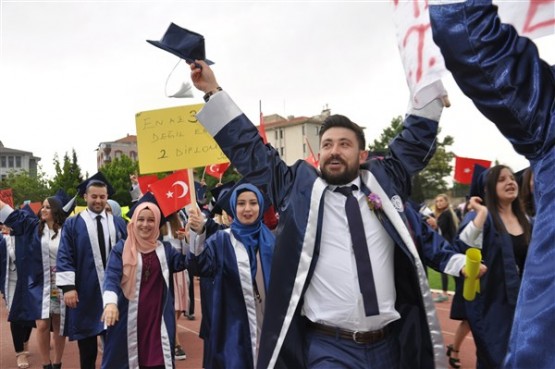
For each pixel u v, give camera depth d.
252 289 4.33
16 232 6.57
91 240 5.77
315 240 2.73
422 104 2.85
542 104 1.60
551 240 1.50
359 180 2.89
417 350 2.76
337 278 2.73
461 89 1.74
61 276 5.56
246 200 4.43
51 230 6.65
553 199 1.53
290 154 73.75
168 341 4.66
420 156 3.10
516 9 1.73
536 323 1.47
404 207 2.96
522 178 4.96
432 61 2.11
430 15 1.74
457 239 4.59
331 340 2.75
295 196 2.82
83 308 5.63
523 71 1.62
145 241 4.73
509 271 4.43
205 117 3.01
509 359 1.56
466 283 3.14
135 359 4.57
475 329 4.52
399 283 2.85
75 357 7.32
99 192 5.99
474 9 1.65
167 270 4.74
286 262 2.74
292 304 2.69
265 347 2.72
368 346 2.74
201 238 4.41
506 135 1.68
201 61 3.07
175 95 3.31
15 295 6.54
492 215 4.57
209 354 4.50
